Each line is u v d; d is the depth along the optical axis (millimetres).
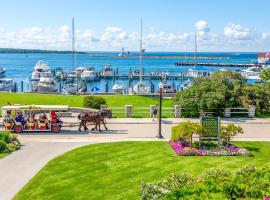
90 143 32438
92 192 21203
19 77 144000
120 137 34938
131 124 40656
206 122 30812
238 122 42344
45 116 37812
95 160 27266
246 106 46062
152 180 22969
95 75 120625
